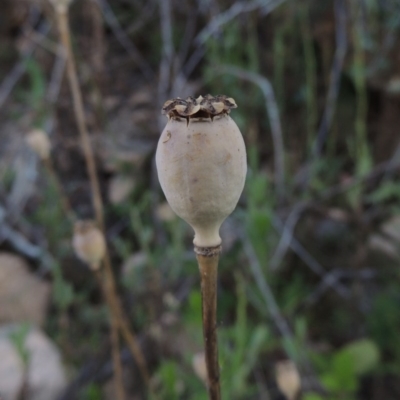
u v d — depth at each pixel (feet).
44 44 2.47
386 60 2.20
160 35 2.58
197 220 0.67
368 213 1.98
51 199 2.05
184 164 0.65
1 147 2.47
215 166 0.65
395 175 2.05
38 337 1.74
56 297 1.71
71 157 2.32
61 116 2.40
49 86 2.53
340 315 1.82
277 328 1.70
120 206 2.05
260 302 1.68
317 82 2.39
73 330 1.86
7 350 1.65
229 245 1.87
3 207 2.22
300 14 2.24
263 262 1.66
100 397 1.58
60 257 1.99
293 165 2.22
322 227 1.99
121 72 2.67
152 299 1.68
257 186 1.64
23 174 2.32
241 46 2.33
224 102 0.66
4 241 2.16
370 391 1.68
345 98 2.32
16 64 2.79
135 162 2.25
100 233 1.06
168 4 2.36
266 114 2.25
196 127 0.66
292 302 1.72
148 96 2.53
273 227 1.88
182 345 1.66
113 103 2.51
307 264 1.96
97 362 1.68
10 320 1.90
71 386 1.61
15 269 2.03
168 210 1.74
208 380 0.71
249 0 2.31
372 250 1.86
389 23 2.17
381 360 1.65
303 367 1.53
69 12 2.55
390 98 2.19
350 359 1.48
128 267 1.77
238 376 1.34
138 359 1.22
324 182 2.11
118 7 2.67
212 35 2.30
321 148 2.25
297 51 2.38
